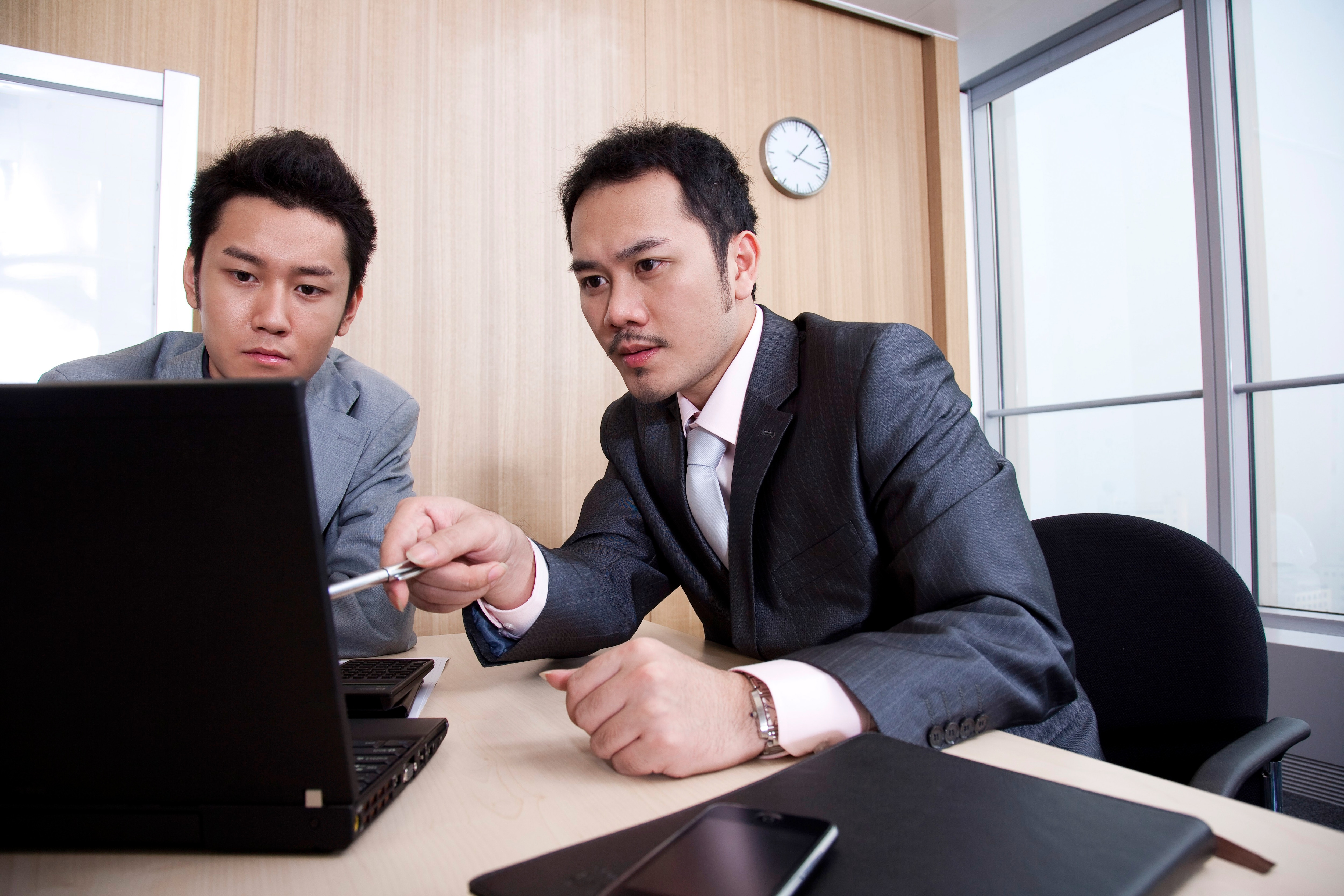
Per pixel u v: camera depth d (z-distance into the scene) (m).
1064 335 3.10
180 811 0.45
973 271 3.42
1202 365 2.61
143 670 0.41
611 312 0.92
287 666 0.40
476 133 2.21
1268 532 2.46
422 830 0.49
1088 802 0.42
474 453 2.15
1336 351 2.32
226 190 1.00
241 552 0.38
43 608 0.40
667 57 2.55
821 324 1.05
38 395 0.38
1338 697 2.09
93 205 1.84
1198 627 1.00
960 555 0.79
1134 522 1.10
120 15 1.84
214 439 0.37
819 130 2.85
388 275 2.07
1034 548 0.83
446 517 0.77
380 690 0.70
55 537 0.39
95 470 0.38
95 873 0.43
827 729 0.61
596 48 2.42
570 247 1.01
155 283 1.88
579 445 2.29
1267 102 2.48
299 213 1.00
